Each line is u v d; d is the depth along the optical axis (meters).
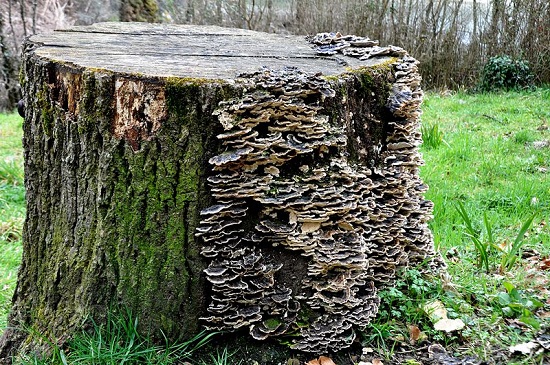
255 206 2.58
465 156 6.66
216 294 2.58
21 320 2.93
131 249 2.53
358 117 2.82
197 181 2.46
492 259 3.83
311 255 2.64
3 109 12.38
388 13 12.56
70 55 2.77
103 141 2.47
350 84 2.75
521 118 8.81
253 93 2.42
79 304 2.66
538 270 3.70
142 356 2.56
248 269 2.53
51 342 2.69
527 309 3.03
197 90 2.39
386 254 2.96
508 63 11.65
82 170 2.58
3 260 4.49
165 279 2.55
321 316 2.70
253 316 2.59
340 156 2.66
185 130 2.42
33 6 12.38
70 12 14.24
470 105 10.01
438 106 9.91
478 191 5.53
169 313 2.59
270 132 2.50
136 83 2.39
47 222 2.81
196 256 2.53
